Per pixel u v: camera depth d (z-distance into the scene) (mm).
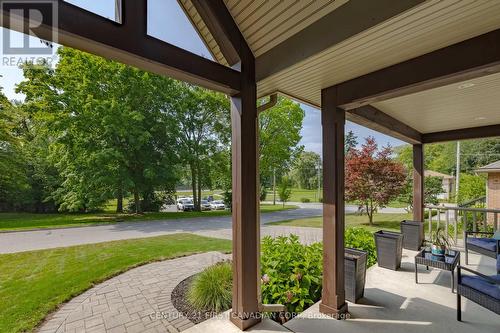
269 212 16031
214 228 9258
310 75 2361
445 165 20484
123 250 5766
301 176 30875
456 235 5098
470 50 1743
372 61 2080
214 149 14883
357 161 8977
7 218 11875
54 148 11539
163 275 4203
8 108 10477
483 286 2258
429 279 3434
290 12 1924
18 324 2770
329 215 2607
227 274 3449
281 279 2924
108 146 11594
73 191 11930
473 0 1354
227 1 2096
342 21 1750
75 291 3551
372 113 3432
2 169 11867
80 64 11031
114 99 11398
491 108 3506
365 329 2309
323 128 2709
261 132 15312
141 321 2828
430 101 3215
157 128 12711
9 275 4188
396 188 8578
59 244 6477
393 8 1493
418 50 1908
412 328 2320
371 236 4941
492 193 8891
